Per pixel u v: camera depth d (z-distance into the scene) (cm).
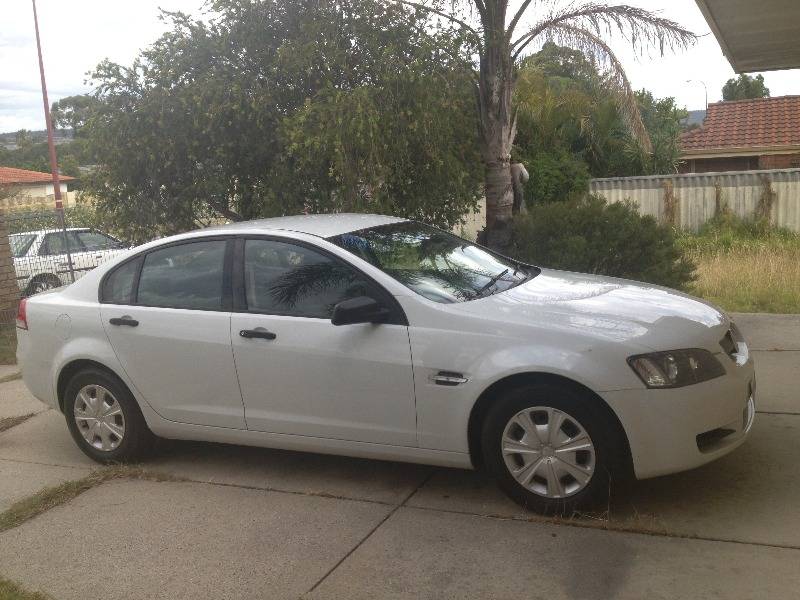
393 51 870
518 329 426
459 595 362
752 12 825
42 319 574
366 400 461
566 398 411
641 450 401
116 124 953
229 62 940
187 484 519
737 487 443
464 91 939
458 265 518
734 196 1877
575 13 946
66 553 434
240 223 564
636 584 356
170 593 384
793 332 770
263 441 504
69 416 574
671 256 893
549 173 1984
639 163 2202
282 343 481
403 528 431
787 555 369
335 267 484
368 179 882
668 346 409
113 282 558
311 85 934
